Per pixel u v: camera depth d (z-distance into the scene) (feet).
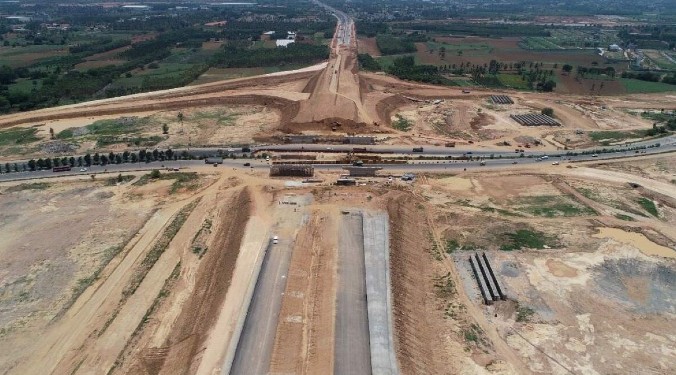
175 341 244.01
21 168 427.74
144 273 293.84
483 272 291.99
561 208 365.40
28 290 277.03
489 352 236.43
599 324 253.44
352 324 243.81
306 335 236.63
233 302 254.88
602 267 295.69
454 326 252.42
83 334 247.50
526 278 286.66
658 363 230.48
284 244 307.58
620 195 386.32
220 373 212.84
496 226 337.93
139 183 404.16
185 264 303.07
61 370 227.20
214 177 412.98
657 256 305.94
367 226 323.37
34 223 342.85
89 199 378.32
